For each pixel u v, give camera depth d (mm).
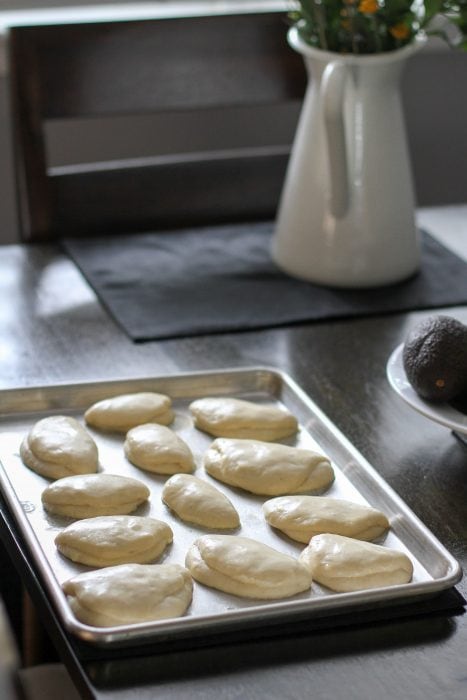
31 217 2426
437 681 1400
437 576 1508
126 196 2465
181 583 1459
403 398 1763
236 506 1619
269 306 2117
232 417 1745
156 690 1372
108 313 2088
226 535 1548
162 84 2463
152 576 1457
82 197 2441
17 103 2389
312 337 2039
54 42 2387
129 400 1768
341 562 1488
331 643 1431
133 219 2479
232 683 1384
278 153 2523
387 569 1488
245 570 1471
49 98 2404
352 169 2139
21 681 1831
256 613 1414
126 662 1392
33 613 1906
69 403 1802
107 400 1772
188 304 2111
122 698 1362
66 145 3146
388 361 1888
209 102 2494
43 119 2410
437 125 3463
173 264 2248
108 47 2418
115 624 1417
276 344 2016
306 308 2113
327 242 2168
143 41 2434
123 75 2439
